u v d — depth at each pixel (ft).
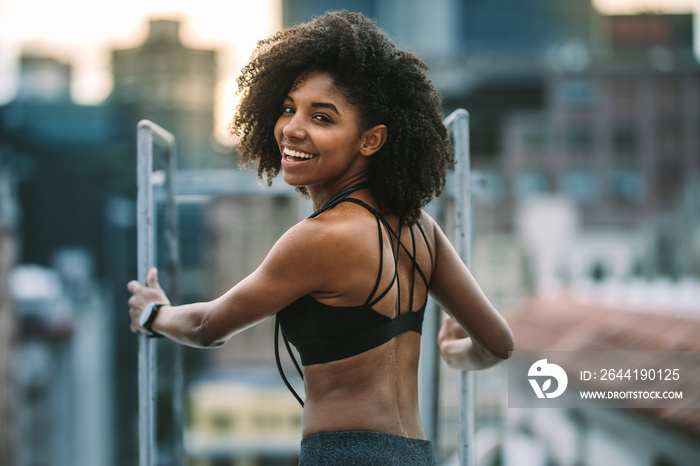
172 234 6.33
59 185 192.75
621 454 28.53
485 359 4.86
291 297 3.99
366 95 4.09
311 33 4.18
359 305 4.00
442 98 4.58
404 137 4.17
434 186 4.36
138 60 249.14
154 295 5.11
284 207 102.32
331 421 4.01
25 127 195.21
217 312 4.14
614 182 154.92
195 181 9.07
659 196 154.61
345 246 3.95
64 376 116.67
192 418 88.22
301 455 4.08
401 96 4.25
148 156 5.46
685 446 23.66
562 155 155.84
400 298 4.24
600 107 156.25
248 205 103.14
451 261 4.66
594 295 54.80
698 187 102.06
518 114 157.79
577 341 40.52
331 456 3.94
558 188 155.43
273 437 84.94
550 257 147.33
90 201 192.34
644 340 34.09
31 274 141.38
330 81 4.10
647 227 151.84
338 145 4.09
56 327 129.08
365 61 4.13
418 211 4.34
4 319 57.72
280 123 4.24
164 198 6.28
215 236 103.86
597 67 156.56
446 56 175.32
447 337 5.46
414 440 4.14
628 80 156.35
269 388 89.15
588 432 31.91
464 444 5.49
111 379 105.81
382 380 4.09
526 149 156.35
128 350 104.47
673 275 100.01
